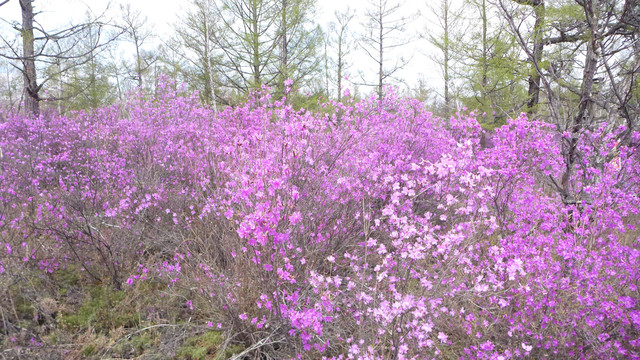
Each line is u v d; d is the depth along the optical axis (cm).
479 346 257
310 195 339
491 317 277
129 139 593
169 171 523
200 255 338
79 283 336
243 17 1152
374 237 397
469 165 332
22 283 300
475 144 399
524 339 257
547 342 244
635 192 370
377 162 422
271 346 277
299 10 1148
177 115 691
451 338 287
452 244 265
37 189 447
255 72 1194
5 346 247
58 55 580
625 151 335
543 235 320
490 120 974
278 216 246
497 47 956
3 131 696
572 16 673
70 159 573
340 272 351
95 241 360
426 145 534
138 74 1625
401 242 259
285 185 269
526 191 379
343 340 268
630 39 350
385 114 549
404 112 560
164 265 342
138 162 570
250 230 243
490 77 977
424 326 216
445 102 1361
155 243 391
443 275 252
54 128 725
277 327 270
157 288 343
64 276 338
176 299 329
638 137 344
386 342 256
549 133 354
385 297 253
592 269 261
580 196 344
